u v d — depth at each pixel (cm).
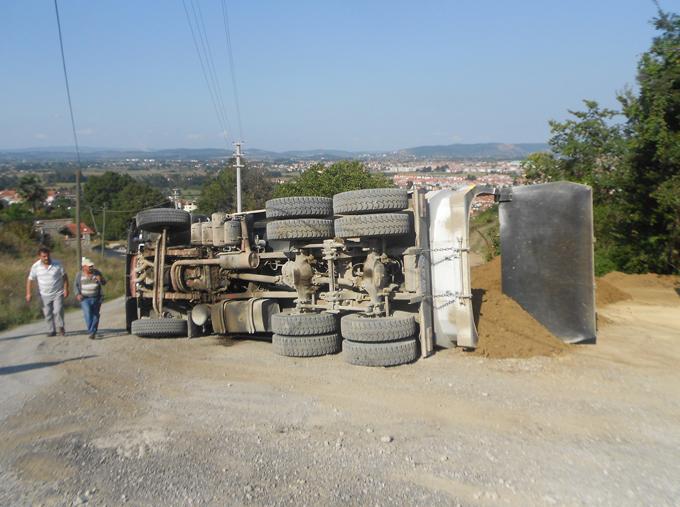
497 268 1204
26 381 827
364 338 804
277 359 892
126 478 489
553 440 533
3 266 2670
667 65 1574
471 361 812
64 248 4591
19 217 5072
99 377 835
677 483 445
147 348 1039
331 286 895
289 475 482
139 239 1259
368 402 661
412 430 571
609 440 529
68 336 1222
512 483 453
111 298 2466
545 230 930
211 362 903
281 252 996
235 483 471
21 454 550
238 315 1027
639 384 692
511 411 611
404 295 839
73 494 465
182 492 461
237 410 657
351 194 831
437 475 471
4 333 1358
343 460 507
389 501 433
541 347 841
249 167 4922
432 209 874
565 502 422
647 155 1706
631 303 1320
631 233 1809
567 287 909
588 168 2038
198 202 4912
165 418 641
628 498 424
